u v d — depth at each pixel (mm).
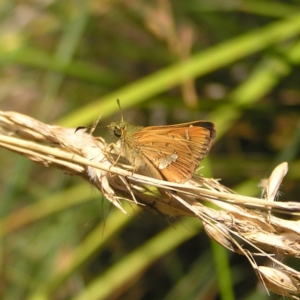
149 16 320
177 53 308
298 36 313
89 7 301
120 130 239
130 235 359
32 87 406
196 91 362
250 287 309
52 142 235
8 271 301
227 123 297
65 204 298
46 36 381
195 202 225
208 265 296
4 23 369
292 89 325
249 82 301
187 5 342
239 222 223
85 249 283
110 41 361
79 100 357
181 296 299
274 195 221
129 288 337
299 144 298
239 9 323
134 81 301
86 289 296
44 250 302
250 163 308
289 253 221
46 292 281
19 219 296
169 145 235
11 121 234
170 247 286
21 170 289
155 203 227
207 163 274
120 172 224
